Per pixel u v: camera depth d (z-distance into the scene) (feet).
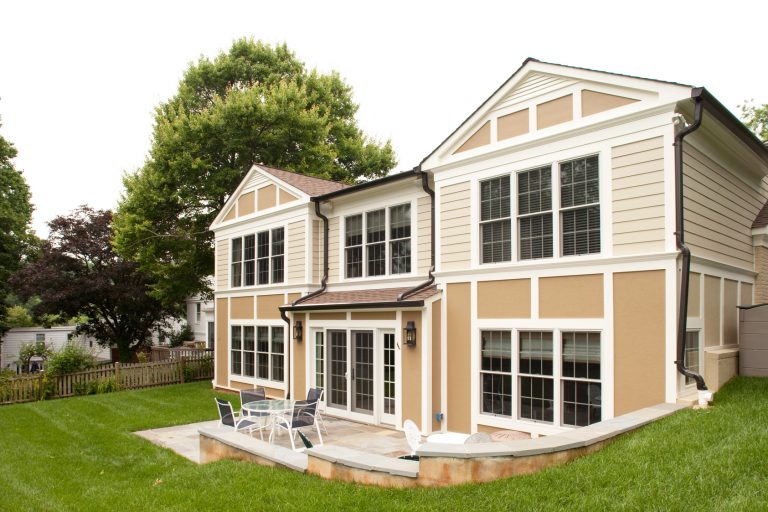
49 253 96.07
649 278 27.45
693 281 28.60
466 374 35.17
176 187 69.41
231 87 80.89
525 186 32.91
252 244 58.18
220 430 29.71
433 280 38.83
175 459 31.04
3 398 55.57
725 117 28.91
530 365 32.01
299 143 75.72
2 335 118.11
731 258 34.14
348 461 21.35
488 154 34.50
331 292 48.67
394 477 20.22
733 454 18.47
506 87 33.68
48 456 32.81
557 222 31.04
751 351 32.01
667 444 20.08
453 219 36.76
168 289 75.31
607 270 28.94
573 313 30.12
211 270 77.71
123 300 94.89
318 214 49.83
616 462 19.10
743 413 23.36
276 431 37.14
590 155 30.07
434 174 38.27
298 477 22.43
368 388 41.16
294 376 48.03
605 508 16.06
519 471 19.45
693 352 28.71
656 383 26.94
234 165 73.61
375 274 45.01
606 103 29.53
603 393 28.76
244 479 22.65
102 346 113.60
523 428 31.73
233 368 59.67
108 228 99.76
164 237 71.05
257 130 70.90
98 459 31.99
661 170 27.35
